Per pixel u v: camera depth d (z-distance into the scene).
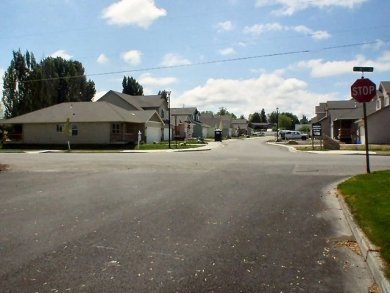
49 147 44.62
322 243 6.16
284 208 8.75
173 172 16.09
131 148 41.97
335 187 11.49
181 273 4.89
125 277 4.77
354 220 6.99
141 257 5.49
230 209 8.66
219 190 11.28
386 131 41.53
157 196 10.37
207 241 6.26
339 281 4.68
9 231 6.90
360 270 5.02
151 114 54.03
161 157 25.78
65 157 27.11
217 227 7.13
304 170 15.95
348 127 54.31
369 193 9.00
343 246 6.00
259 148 39.81
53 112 48.66
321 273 4.92
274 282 4.63
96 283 4.59
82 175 15.38
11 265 5.20
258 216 7.99
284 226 7.20
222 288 4.45
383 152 29.27
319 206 8.95
